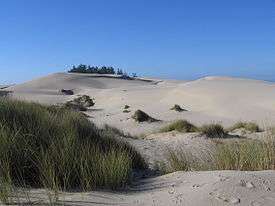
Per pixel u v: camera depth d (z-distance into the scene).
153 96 71.00
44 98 85.00
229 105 50.94
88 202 6.03
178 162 9.27
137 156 10.14
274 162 8.29
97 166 7.27
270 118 40.03
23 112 10.57
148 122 34.69
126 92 87.94
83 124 11.69
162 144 16.91
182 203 5.94
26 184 6.99
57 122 10.55
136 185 7.36
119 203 6.06
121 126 33.84
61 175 7.04
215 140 17.84
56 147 7.79
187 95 62.41
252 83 72.62
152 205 5.95
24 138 8.03
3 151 7.40
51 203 5.72
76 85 137.75
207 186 6.45
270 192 6.22
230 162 8.49
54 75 145.50
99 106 66.56
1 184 6.37
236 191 6.20
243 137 19.48
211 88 65.00
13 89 117.31
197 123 37.22
